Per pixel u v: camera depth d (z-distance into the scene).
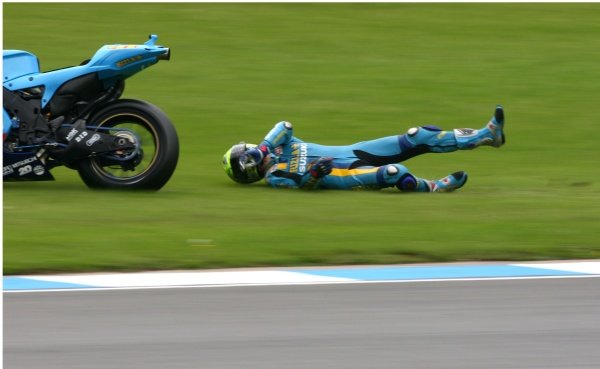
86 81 38.88
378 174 39.31
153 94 64.00
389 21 83.12
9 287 25.86
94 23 79.94
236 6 85.81
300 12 84.88
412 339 21.67
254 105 62.25
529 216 35.44
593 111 62.31
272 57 73.12
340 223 33.81
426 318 23.27
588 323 22.92
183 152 51.97
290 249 29.94
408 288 25.97
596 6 89.19
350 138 55.88
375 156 40.00
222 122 58.62
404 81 68.06
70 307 23.97
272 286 26.11
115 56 38.91
